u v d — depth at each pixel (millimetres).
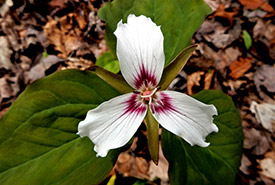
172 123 181
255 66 341
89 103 213
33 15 346
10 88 297
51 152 205
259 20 369
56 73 205
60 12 357
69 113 209
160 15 228
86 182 204
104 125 177
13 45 322
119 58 177
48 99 205
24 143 200
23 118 200
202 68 329
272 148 291
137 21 178
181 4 227
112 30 224
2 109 288
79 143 210
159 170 276
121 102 183
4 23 331
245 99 322
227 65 338
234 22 365
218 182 220
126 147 216
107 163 210
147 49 179
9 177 196
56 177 202
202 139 178
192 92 316
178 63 184
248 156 289
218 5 379
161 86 189
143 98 190
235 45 350
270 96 323
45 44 332
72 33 348
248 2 384
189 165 220
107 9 222
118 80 189
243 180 279
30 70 311
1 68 305
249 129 300
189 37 224
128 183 273
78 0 361
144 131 288
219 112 225
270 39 356
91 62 331
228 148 225
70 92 209
